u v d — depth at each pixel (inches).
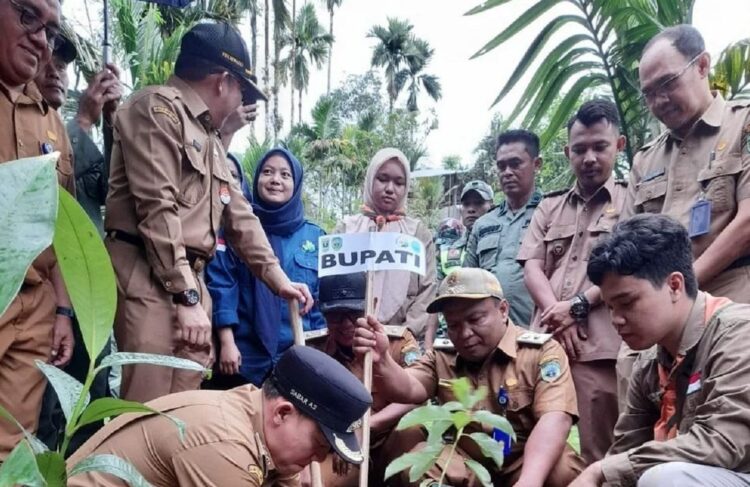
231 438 64.2
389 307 130.6
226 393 69.7
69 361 101.3
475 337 98.8
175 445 63.7
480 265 156.9
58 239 29.3
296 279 128.0
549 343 99.8
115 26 312.3
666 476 65.1
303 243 131.7
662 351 76.9
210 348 90.6
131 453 64.5
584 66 145.1
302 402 64.9
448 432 99.3
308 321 127.7
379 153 142.6
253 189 133.4
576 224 117.7
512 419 98.3
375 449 109.3
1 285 22.4
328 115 863.7
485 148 847.7
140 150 87.0
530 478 86.8
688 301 72.8
